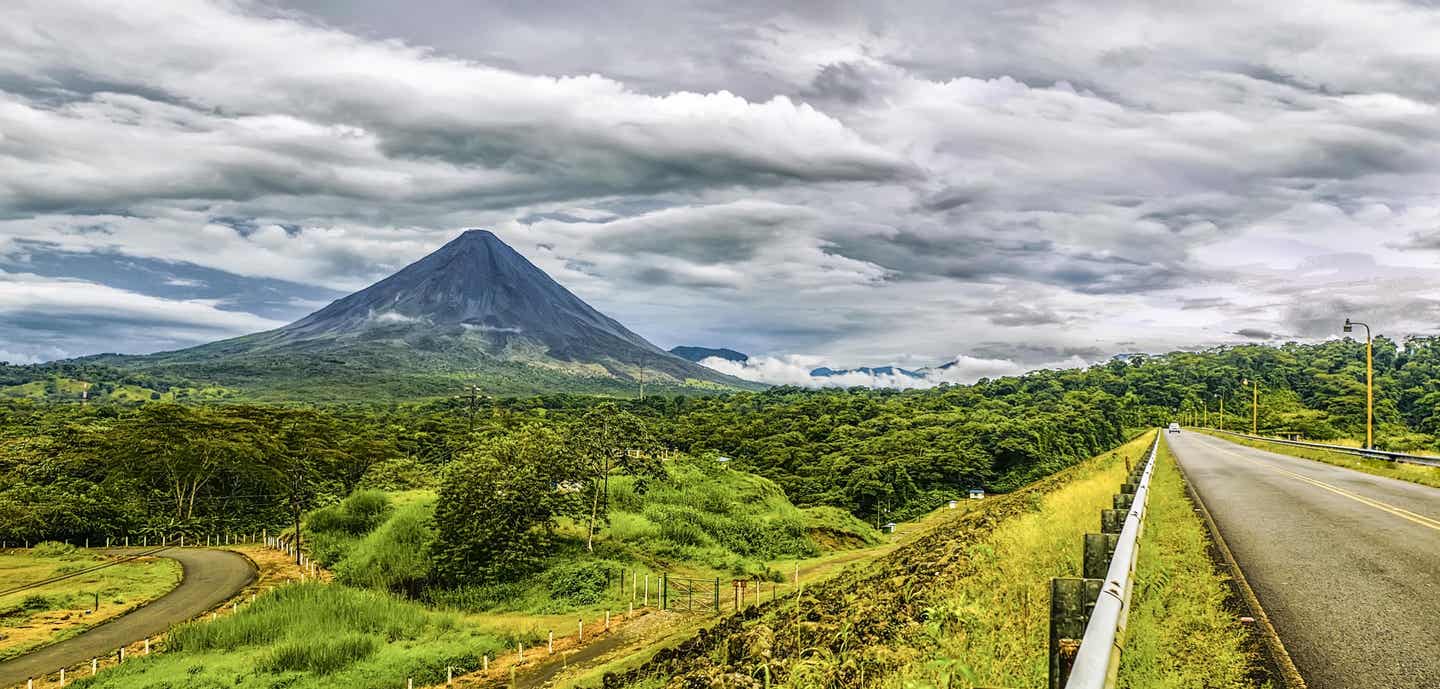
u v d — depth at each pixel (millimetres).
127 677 31094
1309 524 15383
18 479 69500
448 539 49906
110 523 68000
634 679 14102
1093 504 18969
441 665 33312
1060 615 5492
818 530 66562
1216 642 7086
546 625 40969
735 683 7289
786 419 129000
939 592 9266
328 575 52875
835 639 8023
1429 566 10969
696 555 54125
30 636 37719
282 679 30891
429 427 112062
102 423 101750
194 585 49906
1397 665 6574
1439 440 68375
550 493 52000
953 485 91625
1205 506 18641
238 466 73625
